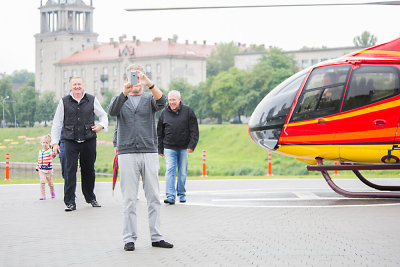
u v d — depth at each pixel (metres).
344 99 15.70
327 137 15.84
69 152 14.46
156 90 9.46
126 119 9.56
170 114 15.77
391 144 15.54
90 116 14.70
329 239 10.19
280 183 23.22
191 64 186.12
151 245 9.82
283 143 16.41
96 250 9.47
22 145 114.25
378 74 15.61
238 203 15.70
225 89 149.38
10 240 10.38
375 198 16.38
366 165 15.57
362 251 9.14
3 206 15.18
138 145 9.51
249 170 76.44
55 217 13.16
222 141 102.44
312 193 18.28
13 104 183.12
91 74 199.75
